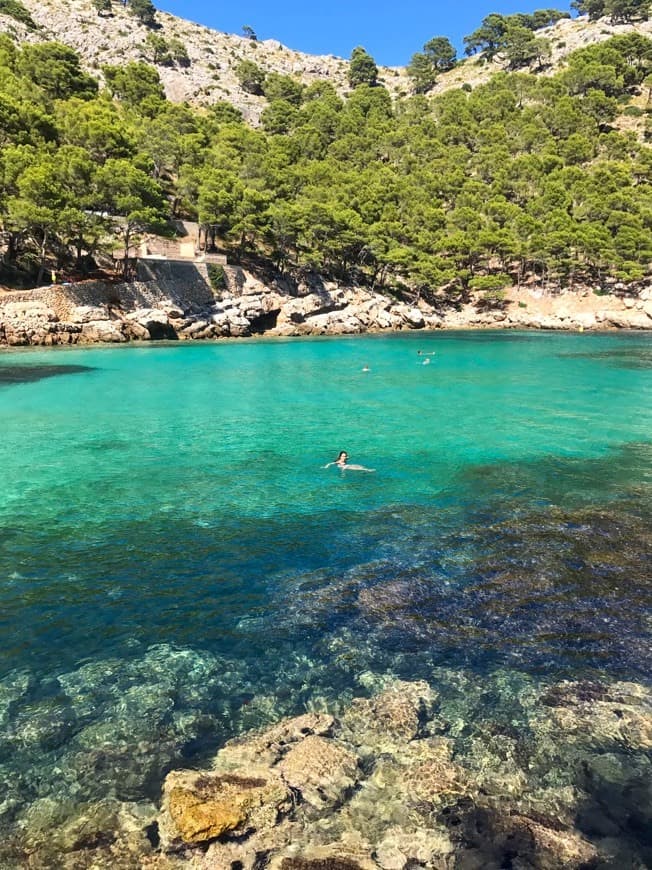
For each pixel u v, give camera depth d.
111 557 12.22
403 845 5.70
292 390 33.12
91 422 24.61
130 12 183.62
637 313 83.88
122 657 8.84
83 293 55.06
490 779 6.51
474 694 7.95
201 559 12.13
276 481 17.14
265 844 5.69
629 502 15.38
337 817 6.00
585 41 170.75
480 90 151.25
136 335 57.66
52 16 162.50
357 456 19.80
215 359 46.53
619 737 7.14
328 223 80.31
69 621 9.81
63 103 72.81
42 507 14.98
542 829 5.89
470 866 5.49
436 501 15.46
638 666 8.59
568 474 17.78
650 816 6.07
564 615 9.95
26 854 5.61
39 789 6.41
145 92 113.19
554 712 7.59
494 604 10.30
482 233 89.19
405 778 6.51
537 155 112.62
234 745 7.02
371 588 10.87
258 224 74.62
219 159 86.94
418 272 87.44
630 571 11.52
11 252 54.72
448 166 112.62
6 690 8.05
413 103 154.50
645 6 178.12
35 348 49.03
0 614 10.02
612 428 24.00
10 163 51.16
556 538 13.07
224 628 9.61
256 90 173.75
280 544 12.84
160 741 7.11
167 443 21.44
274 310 73.25
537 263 93.12
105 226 57.69
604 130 131.50
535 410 27.69
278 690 8.06
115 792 6.37
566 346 59.56
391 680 8.26
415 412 27.27
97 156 65.69
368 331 78.44
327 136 134.75
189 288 67.00
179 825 5.79
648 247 86.88
